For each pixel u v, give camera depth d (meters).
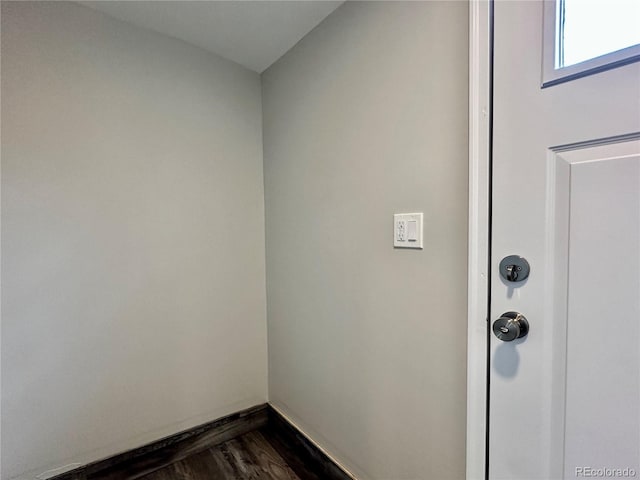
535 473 0.81
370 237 1.21
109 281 1.42
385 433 1.20
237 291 1.80
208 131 1.67
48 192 1.28
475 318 0.90
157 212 1.53
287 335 1.74
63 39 1.29
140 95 1.47
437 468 1.03
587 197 0.71
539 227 0.78
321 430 1.52
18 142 1.22
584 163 0.71
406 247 1.08
